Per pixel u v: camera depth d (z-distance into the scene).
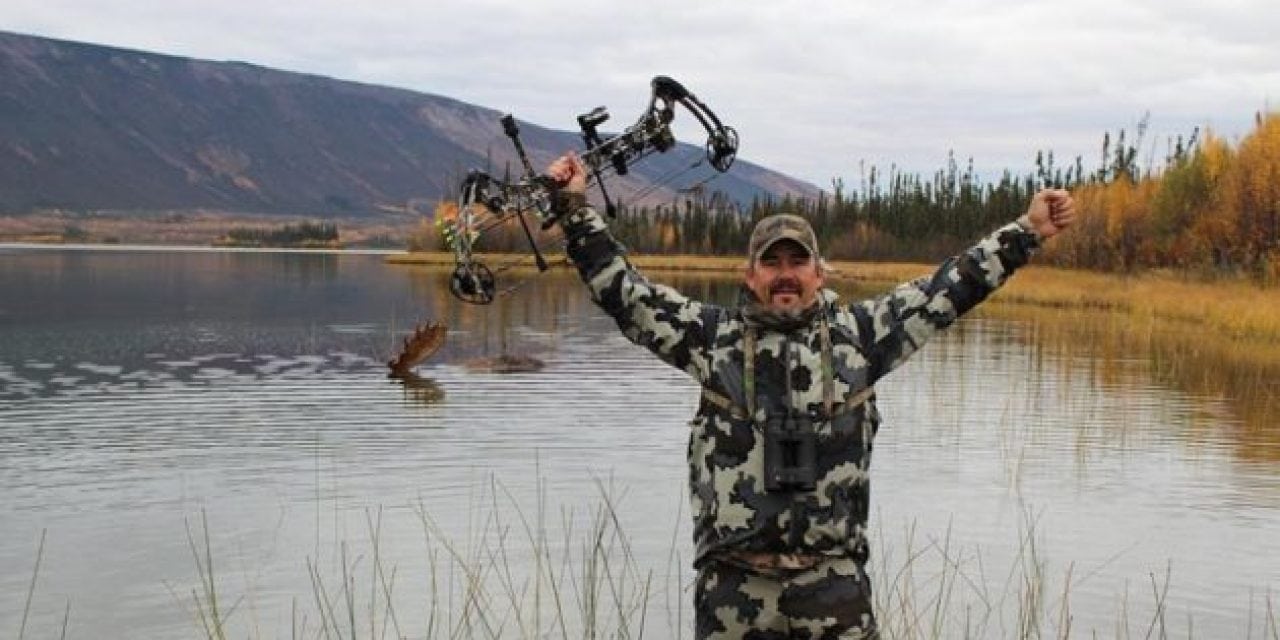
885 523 11.08
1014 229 4.52
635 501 11.84
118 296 49.66
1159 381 21.36
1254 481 12.84
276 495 12.12
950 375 22.34
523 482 12.74
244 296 51.03
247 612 8.55
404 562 9.74
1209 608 8.69
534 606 8.65
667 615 8.45
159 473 13.18
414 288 60.06
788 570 4.40
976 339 30.22
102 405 18.44
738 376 4.45
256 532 10.68
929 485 12.66
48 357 25.55
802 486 4.35
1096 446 14.84
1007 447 14.81
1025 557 9.94
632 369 23.41
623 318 4.62
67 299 47.19
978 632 8.14
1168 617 8.48
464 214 4.96
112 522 11.06
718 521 4.46
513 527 10.80
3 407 18.19
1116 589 9.11
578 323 36.25
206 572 9.47
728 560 4.46
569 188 4.69
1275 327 29.98
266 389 20.44
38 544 10.30
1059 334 31.91
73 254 136.88
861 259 97.19
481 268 4.99
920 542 10.42
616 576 9.32
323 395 19.67
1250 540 10.50
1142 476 13.05
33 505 11.71
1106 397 19.39
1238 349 27.59
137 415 17.38
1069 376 22.27
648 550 10.08
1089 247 60.75
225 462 13.79
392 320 37.06
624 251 4.70
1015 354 26.28
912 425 16.55
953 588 9.10
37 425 16.47
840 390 4.42
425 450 14.55
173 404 18.52
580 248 4.64
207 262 109.69
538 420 16.97
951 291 4.50
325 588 9.09
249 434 15.74
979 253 4.51
